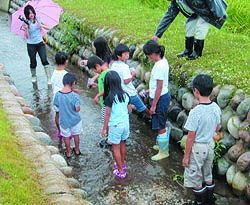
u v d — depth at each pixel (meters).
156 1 9.22
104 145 5.24
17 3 12.23
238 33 7.04
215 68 5.01
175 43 6.31
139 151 5.16
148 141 5.40
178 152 5.12
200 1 4.98
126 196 4.22
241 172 4.18
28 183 3.39
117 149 4.45
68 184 3.67
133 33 6.91
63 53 5.39
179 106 5.29
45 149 4.07
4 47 9.46
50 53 9.16
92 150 5.15
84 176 4.59
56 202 3.21
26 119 4.72
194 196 4.07
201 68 5.08
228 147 4.41
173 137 5.29
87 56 7.84
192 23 5.35
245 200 4.12
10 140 3.99
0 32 10.70
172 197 4.20
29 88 7.17
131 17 8.16
